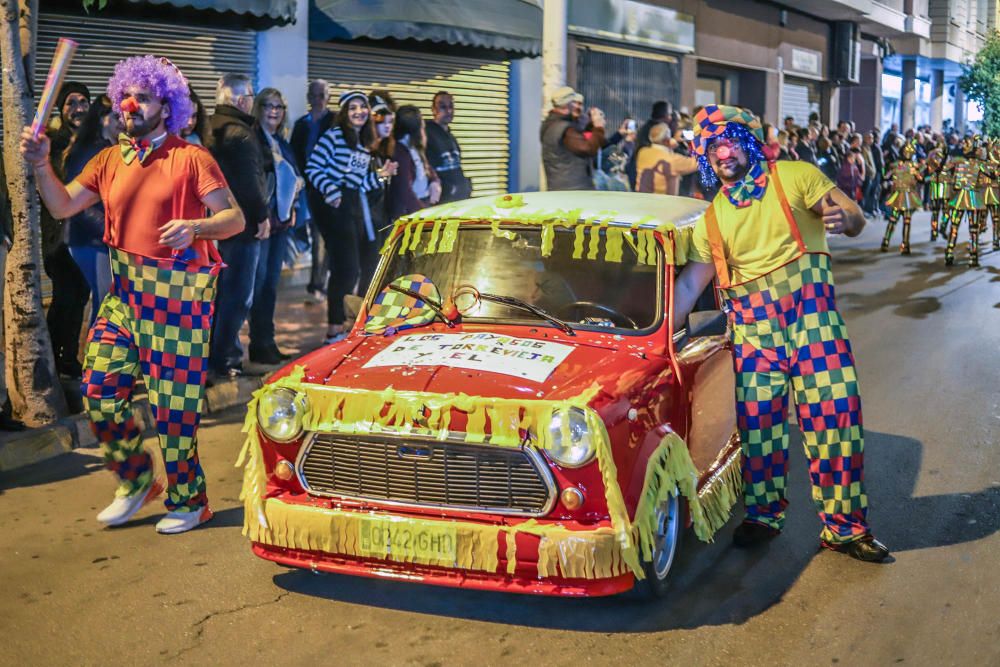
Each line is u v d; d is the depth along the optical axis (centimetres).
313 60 1309
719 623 442
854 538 509
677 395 469
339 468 438
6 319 686
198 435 719
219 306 808
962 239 2139
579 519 413
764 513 523
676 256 504
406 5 1255
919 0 3772
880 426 742
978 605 461
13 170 671
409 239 535
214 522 561
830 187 486
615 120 2039
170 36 1108
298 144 1077
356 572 436
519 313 500
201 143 787
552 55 1310
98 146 745
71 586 482
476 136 1611
